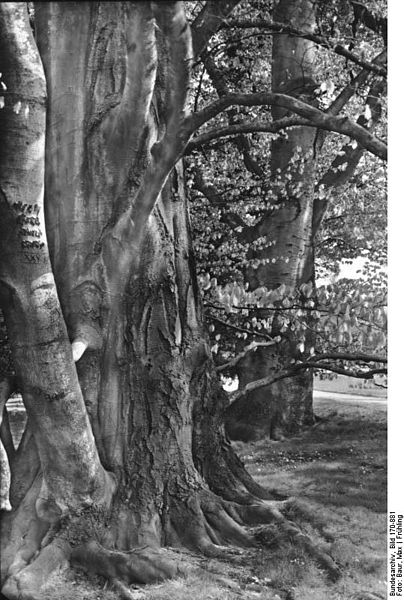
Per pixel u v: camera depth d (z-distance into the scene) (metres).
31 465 6.72
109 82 6.83
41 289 5.91
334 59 13.33
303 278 14.04
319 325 8.06
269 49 14.40
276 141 14.34
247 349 10.55
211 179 14.41
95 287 6.86
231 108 14.02
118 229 6.76
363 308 7.63
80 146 6.87
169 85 5.53
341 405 16.34
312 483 10.23
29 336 5.98
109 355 6.95
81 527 6.48
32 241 5.79
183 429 7.29
